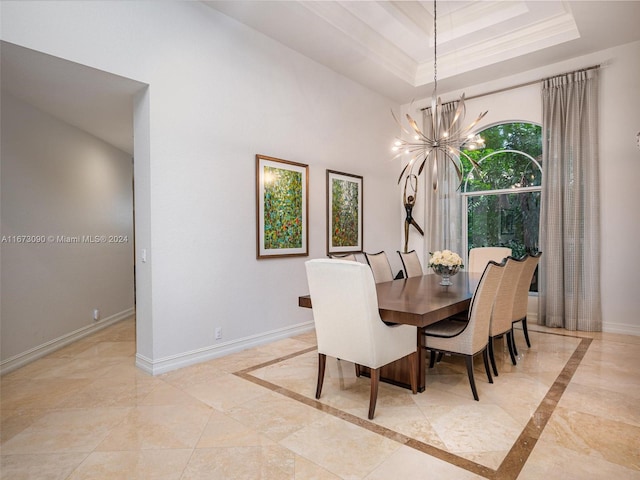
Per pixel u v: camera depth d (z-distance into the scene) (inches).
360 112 219.5
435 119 161.5
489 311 115.4
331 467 76.9
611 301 181.6
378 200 233.8
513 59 190.9
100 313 201.3
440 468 76.1
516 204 215.0
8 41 98.7
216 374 129.7
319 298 104.6
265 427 93.4
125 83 126.6
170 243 133.5
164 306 132.0
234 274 153.8
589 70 183.0
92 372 133.6
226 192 150.6
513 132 214.8
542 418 96.6
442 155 231.9
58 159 169.5
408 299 116.0
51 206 164.1
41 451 83.7
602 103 183.0
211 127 145.5
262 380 124.1
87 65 113.3
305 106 184.7
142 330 135.1
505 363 138.8
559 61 193.5
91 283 193.2
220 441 87.1
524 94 206.7
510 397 109.3
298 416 98.8
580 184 186.1
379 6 160.1
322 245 194.4
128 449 84.3
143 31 126.3
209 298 145.3
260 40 163.9
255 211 161.6
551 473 74.2
